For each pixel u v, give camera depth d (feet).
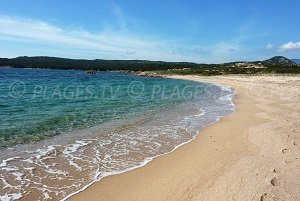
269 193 22.90
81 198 23.84
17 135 42.80
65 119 55.93
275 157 31.53
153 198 23.70
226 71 339.57
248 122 53.11
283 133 42.11
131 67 525.34
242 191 23.52
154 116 61.31
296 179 25.29
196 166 30.63
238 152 34.60
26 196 23.95
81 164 31.65
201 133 45.98
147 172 29.50
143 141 41.27
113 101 87.20
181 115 62.85
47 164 31.37
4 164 30.96
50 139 41.39
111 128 49.11
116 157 34.19
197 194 23.71
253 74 273.33
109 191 25.14
